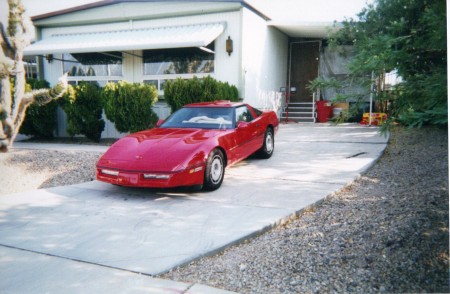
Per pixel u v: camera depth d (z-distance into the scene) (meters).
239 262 3.18
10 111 6.97
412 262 2.87
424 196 4.50
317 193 5.10
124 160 5.11
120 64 13.31
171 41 10.66
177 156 5.00
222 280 2.87
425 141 8.53
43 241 3.66
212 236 3.69
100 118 11.25
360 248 3.23
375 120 12.51
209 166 5.24
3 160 7.25
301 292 2.64
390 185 5.40
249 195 5.14
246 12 11.62
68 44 12.21
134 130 9.99
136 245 3.52
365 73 4.05
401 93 3.50
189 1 11.81
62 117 12.54
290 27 13.87
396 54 3.48
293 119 15.09
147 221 4.19
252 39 12.26
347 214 4.26
